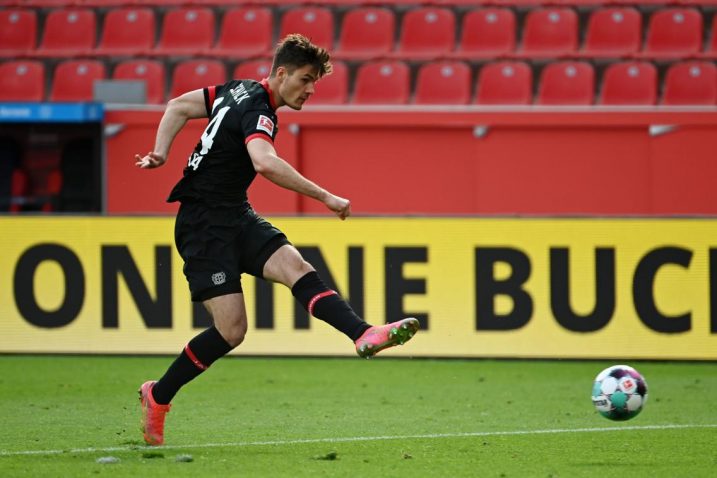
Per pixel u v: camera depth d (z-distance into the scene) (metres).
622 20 59.53
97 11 63.19
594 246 38.84
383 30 60.78
